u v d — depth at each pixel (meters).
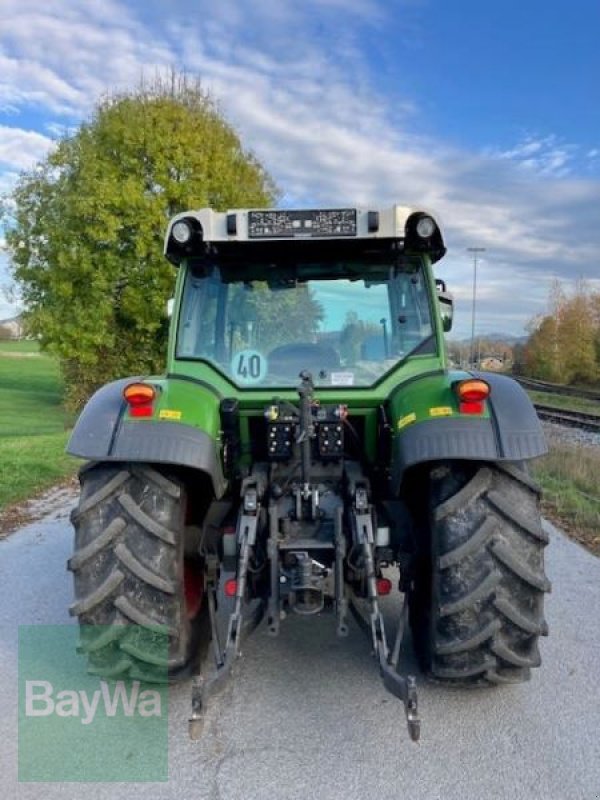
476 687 3.23
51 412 27.75
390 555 3.47
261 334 3.66
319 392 3.51
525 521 3.02
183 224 3.49
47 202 23.09
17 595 4.79
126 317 23.14
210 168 22.73
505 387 3.25
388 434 3.43
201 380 3.57
